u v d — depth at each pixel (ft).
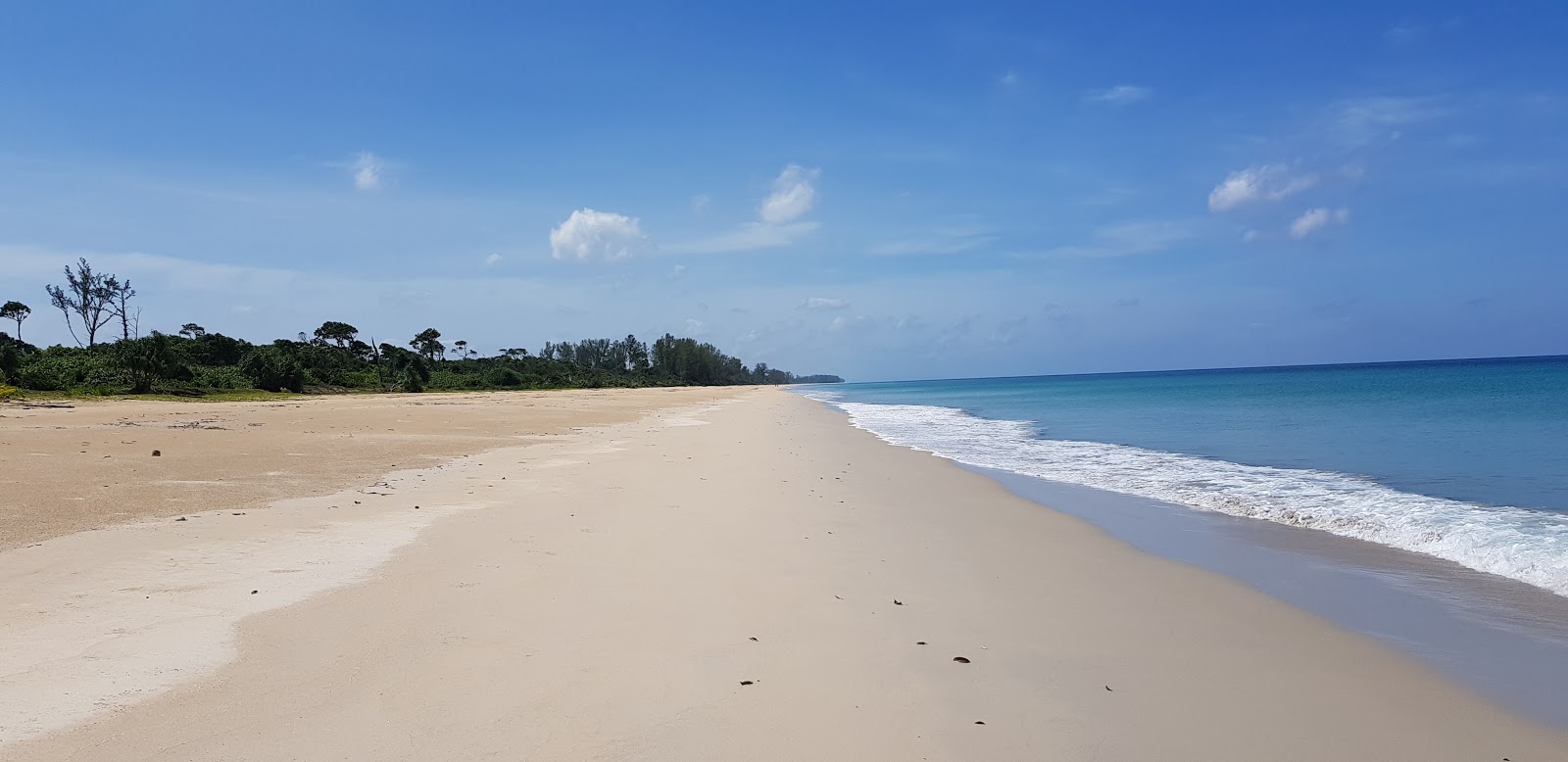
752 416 131.95
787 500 41.22
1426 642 20.77
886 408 184.44
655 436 83.82
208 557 26.17
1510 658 19.60
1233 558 30.32
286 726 14.19
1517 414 97.09
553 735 14.16
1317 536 34.42
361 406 140.87
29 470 45.44
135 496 37.88
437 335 372.38
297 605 21.20
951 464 61.46
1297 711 16.30
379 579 23.99
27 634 18.54
